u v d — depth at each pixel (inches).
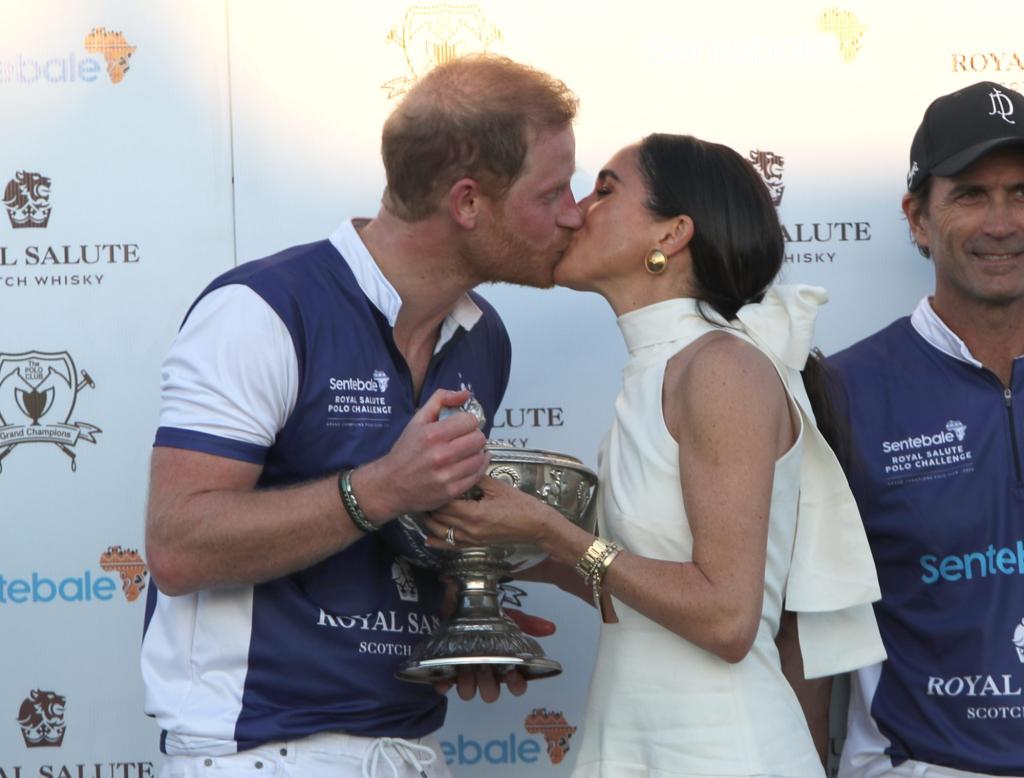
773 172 431.5
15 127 421.4
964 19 431.2
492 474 319.3
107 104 422.6
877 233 433.4
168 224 422.6
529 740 433.1
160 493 310.8
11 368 421.4
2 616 420.8
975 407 395.9
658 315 337.4
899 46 431.2
